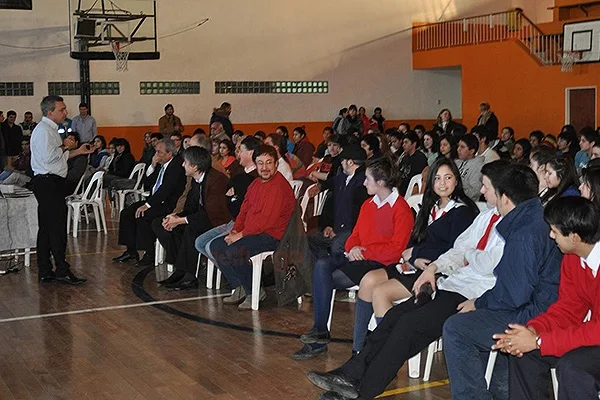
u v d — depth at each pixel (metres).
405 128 12.74
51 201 6.92
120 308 6.12
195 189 6.79
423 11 20.45
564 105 16.44
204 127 18.20
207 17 18.06
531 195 3.60
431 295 3.95
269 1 18.72
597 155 6.36
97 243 9.20
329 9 19.41
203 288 6.75
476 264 3.86
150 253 7.78
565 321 3.29
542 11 21.72
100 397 4.21
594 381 3.01
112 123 17.20
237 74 18.50
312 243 5.93
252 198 6.07
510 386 3.44
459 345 3.55
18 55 16.14
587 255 3.13
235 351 4.96
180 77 17.88
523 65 17.30
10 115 14.61
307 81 19.33
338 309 5.97
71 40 14.82
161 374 4.55
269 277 6.28
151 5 14.60
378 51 20.06
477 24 19.03
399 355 3.78
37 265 7.78
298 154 12.11
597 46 15.78
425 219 4.39
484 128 8.12
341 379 3.88
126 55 14.45
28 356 4.96
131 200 11.83
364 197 5.75
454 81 21.02
